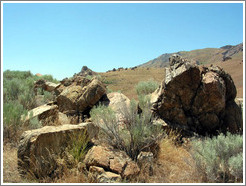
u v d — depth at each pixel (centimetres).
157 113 696
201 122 698
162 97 702
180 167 497
